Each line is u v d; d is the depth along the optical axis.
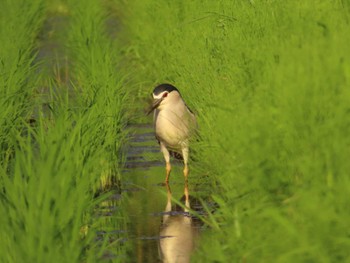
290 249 9.64
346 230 9.44
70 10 37.31
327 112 10.91
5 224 10.17
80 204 11.02
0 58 19.83
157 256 11.95
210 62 17.53
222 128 13.45
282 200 10.86
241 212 11.28
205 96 16.27
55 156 12.08
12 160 13.85
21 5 33.03
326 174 10.09
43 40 34.44
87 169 12.85
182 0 25.42
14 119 16.34
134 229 13.34
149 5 29.05
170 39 23.77
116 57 25.83
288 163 10.93
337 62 11.31
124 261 11.74
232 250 10.91
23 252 9.70
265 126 11.39
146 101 23.22
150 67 25.25
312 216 9.67
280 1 15.93
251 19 16.66
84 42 26.64
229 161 12.70
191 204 14.73
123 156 17.67
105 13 34.84
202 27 19.88
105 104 17.42
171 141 15.95
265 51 13.88
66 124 13.98
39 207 10.24
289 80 11.57
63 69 27.80
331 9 13.91
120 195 15.43
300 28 13.66
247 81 14.13
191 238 12.78
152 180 16.47
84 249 11.12
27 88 19.27
